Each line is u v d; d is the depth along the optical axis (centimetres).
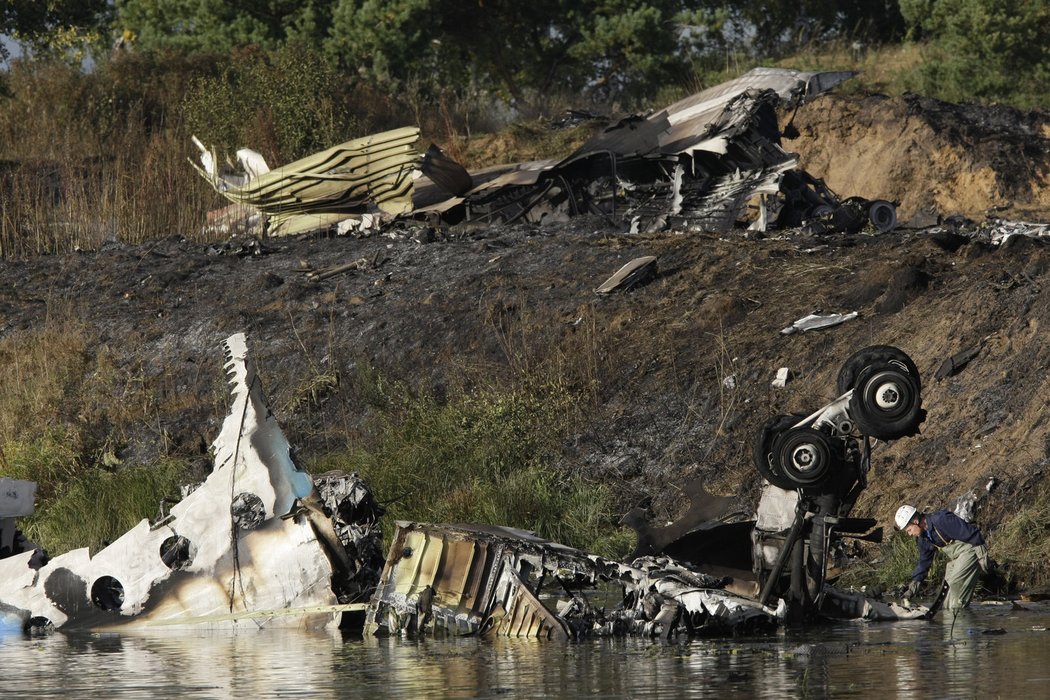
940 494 4403
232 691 2512
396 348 6475
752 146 7838
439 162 8594
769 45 15762
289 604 3441
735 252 6762
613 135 8512
